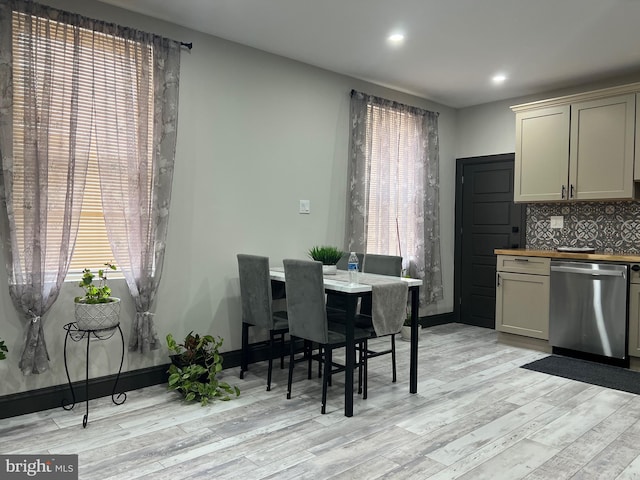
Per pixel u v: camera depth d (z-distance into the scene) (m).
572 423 2.76
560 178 4.43
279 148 4.06
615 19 3.25
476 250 5.55
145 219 3.21
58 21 2.86
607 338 3.91
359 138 4.55
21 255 2.76
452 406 3.01
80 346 3.04
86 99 3.00
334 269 3.56
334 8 3.15
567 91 4.85
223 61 3.69
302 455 2.34
